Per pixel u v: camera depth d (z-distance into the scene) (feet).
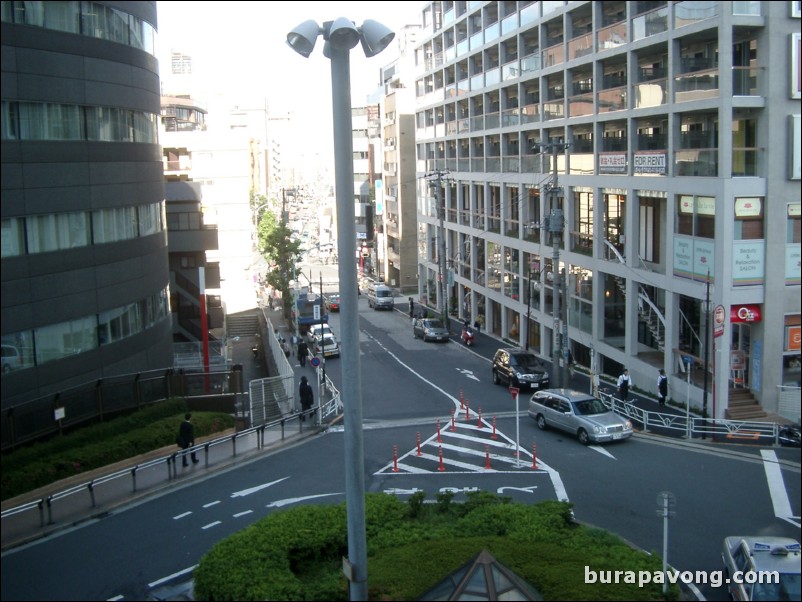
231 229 219.61
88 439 79.41
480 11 179.52
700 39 100.83
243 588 43.78
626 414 100.12
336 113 39.40
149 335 98.37
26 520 63.00
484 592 36.55
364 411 108.78
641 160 111.24
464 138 197.98
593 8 123.85
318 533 51.37
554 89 148.66
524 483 72.79
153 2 101.76
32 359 77.30
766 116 91.71
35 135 77.97
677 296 103.86
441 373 138.21
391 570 46.19
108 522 63.21
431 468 79.00
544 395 96.12
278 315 239.91
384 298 234.79
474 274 194.18
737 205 92.07
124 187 92.12
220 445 87.97
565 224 138.92
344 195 39.96
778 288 93.45
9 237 74.43
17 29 75.36
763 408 94.58
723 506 65.36
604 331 129.39
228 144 217.15
